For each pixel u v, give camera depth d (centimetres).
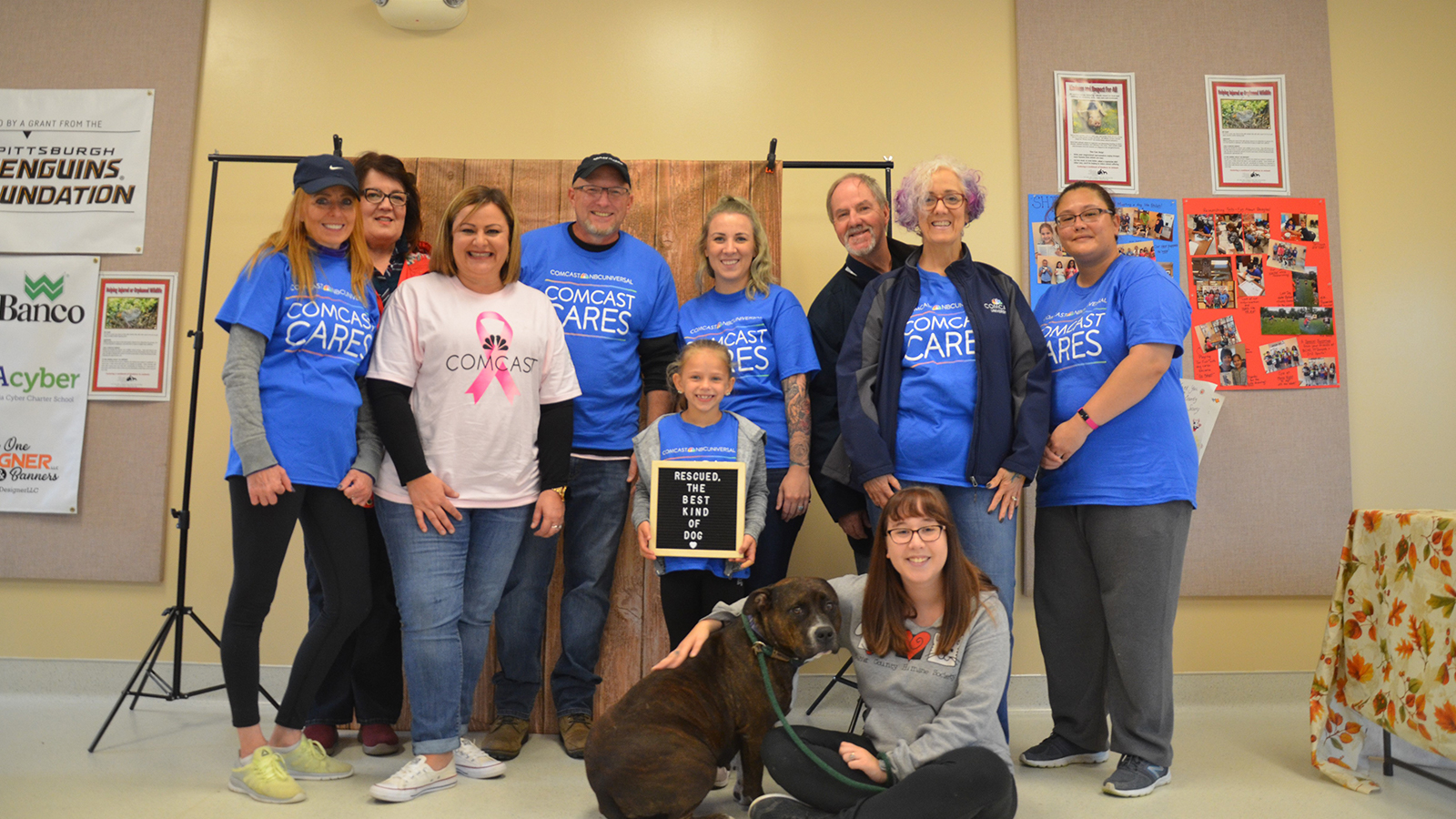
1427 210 348
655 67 345
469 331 235
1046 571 254
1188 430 239
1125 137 342
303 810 212
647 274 282
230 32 343
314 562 232
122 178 338
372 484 236
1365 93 350
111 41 342
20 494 328
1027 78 343
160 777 237
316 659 230
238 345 221
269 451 216
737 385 271
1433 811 217
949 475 231
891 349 240
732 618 215
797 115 344
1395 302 345
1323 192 343
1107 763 257
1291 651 333
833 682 284
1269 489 333
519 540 242
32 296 335
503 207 241
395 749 266
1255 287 338
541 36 345
